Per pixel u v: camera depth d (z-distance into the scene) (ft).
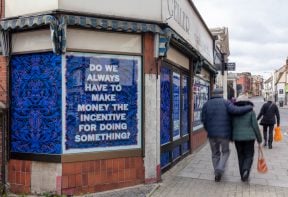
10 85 24.27
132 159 24.71
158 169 25.90
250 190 24.32
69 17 21.88
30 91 23.65
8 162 24.20
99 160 23.63
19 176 23.88
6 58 24.22
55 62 22.72
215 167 26.99
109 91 23.98
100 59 23.66
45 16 21.61
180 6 31.45
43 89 23.18
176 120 32.76
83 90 23.20
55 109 22.76
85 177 23.20
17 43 24.06
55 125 22.76
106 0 23.52
